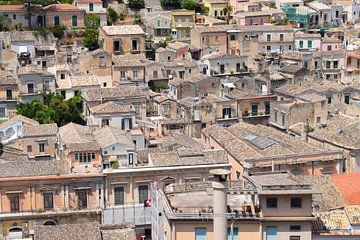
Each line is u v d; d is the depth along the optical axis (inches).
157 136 6771.7
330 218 3885.3
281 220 3695.9
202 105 6983.3
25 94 7490.2
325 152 5187.0
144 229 5280.5
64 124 7106.3
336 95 7490.2
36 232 4143.7
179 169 5260.8
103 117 6604.3
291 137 5812.0
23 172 5236.2
